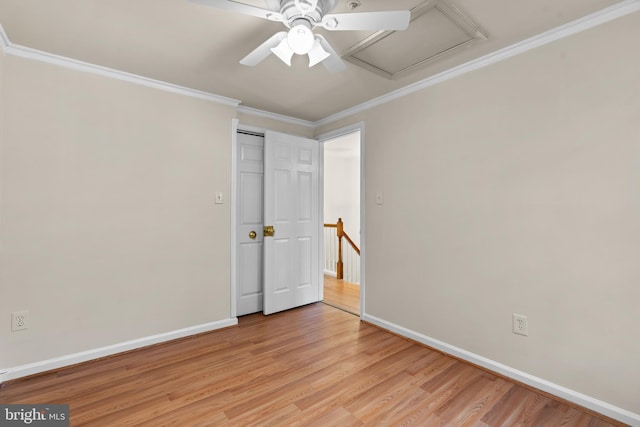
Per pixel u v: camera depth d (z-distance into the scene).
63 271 2.24
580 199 1.80
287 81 2.60
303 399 1.88
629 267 1.65
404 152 2.77
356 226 5.73
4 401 1.84
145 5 1.66
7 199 2.05
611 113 1.70
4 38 1.96
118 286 2.46
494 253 2.17
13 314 2.06
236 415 1.73
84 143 2.32
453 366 2.26
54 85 2.21
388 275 2.91
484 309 2.22
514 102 2.07
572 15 1.74
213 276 2.94
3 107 2.04
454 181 2.40
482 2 1.62
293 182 3.57
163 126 2.67
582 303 1.80
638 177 1.62
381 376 2.13
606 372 1.72
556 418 1.71
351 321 3.18
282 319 3.24
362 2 1.62
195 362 2.32
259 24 1.83
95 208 2.36
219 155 2.97
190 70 2.42
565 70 1.85
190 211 2.80
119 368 2.22
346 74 2.47
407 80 2.57
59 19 1.78
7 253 2.05
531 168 1.99
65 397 1.88
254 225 3.46
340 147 5.43
